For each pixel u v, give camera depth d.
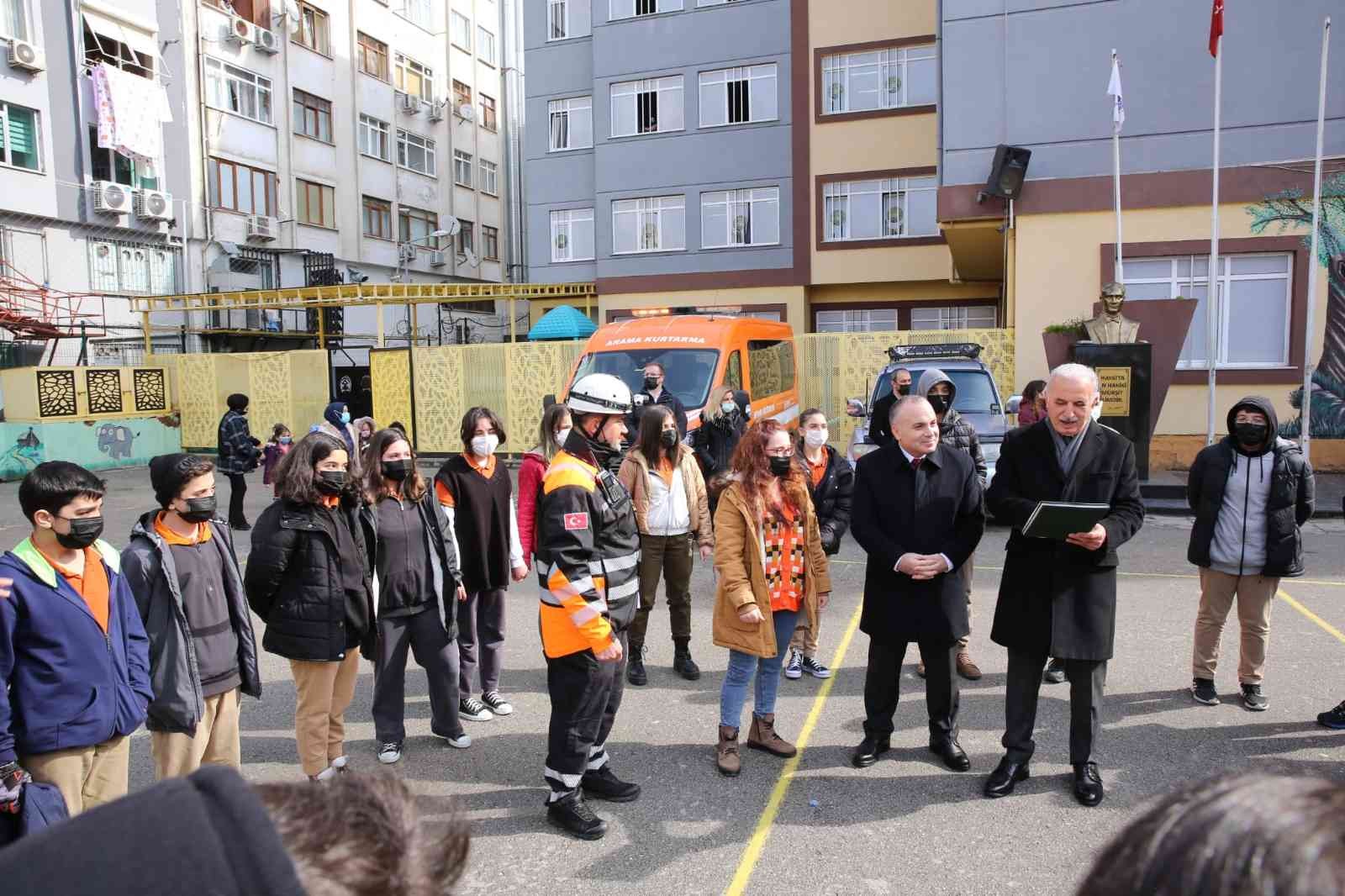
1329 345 13.62
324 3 31.14
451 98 37.84
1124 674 5.82
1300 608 7.18
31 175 22.48
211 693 3.69
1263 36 13.78
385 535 4.71
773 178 24.61
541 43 27.58
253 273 27.91
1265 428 4.99
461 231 38.38
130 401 22.16
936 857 3.72
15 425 19.84
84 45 23.73
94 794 3.25
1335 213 13.52
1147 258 14.38
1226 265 14.12
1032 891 3.47
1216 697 5.36
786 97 24.38
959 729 5.07
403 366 20.50
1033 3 14.73
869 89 23.80
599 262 26.23
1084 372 4.19
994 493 4.34
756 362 12.59
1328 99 13.59
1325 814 0.65
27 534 12.75
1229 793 0.70
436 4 37.09
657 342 11.73
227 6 27.33
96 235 24.05
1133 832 0.72
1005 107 14.95
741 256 25.02
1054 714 5.29
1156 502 11.62
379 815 0.81
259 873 0.58
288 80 29.61
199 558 3.68
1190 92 14.12
